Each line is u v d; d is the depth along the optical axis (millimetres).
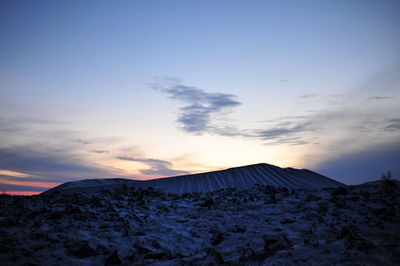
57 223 9320
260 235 8422
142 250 7680
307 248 6574
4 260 6375
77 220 9805
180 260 7098
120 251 7582
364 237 6980
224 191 17047
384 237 6996
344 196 11586
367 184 15500
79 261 6730
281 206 11555
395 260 5379
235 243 8094
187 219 10906
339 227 8172
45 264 6445
